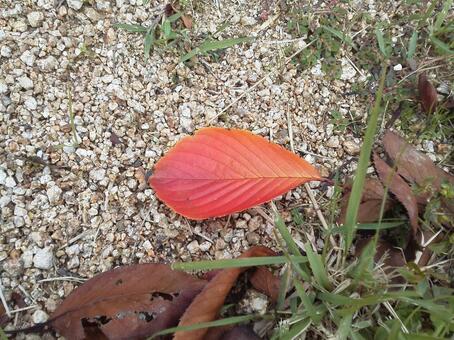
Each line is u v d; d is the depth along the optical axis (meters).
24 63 0.25
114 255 0.22
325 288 0.20
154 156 0.24
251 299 0.21
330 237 0.23
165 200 0.21
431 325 0.21
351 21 0.27
